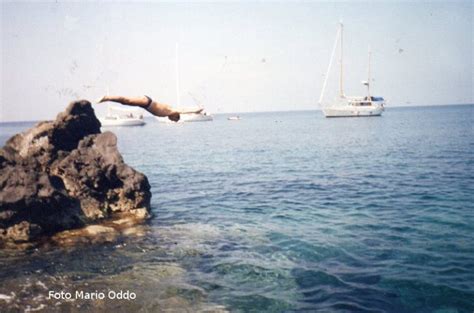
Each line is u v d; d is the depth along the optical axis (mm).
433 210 18672
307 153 46781
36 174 16859
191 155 49750
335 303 10133
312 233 15930
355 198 22297
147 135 99062
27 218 15992
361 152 45125
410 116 158875
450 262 12281
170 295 10750
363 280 11383
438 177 27234
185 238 15789
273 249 14234
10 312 9766
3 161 18203
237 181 30094
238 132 100812
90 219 18391
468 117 127688
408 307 9844
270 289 11070
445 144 48531
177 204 22703
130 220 18688
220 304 10242
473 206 19062
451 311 9617
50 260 13414
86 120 21766
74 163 19656
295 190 25547
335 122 122062
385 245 14086
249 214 19781
